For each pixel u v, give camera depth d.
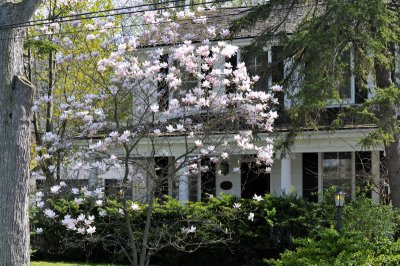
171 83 10.35
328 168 18.06
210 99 10.60
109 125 11.54
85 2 18.86
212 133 11.09
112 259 14.84
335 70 11.96
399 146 13.44
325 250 10.54
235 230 14.24
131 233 10.97
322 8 14.89
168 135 14.78
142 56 13.40
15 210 10.59
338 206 11.25
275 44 14.38
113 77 11.29
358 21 11.78
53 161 13.90
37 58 19.69
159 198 15.87
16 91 10.72
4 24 10.77
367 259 10.04
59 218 15.05
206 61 10.68
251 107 10.39
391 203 13.68
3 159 10.59
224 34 11.77
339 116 12.80
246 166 18.95
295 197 14.45
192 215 13.49
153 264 14.70
